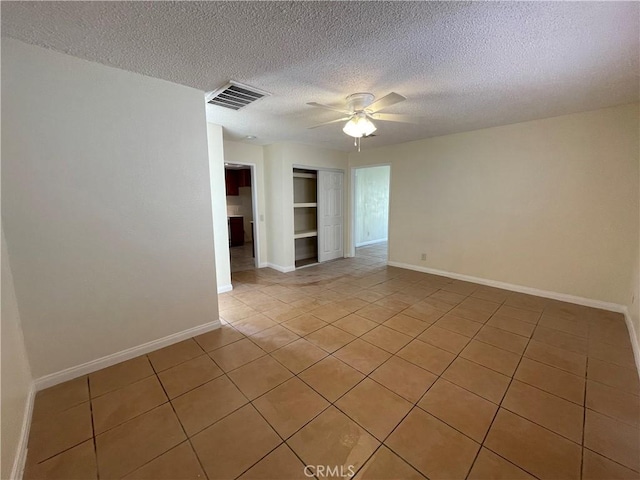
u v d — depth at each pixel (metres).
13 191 1.72
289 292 3.90
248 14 1.46
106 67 2.01
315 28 1.59
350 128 2.69
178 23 1.53
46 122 1.81
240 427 1.60
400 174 4.98
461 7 1.41
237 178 8.23
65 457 1.43
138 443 1.50
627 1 1.36
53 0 1.32
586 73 2.17
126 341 2.26
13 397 1.48
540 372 2.06
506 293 3.73
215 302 2.78
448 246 4.47
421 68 2.08
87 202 2.00
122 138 2.11
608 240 3.08
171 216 2.41
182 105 2.39
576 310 3.15
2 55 1.64
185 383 1.98
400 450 1.45
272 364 2.20
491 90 2.49
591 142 3.10
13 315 1.67
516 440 1.49
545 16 1.48
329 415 1.68
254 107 2.91
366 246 7.53
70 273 1.97
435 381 1.97
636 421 1.60
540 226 3.53
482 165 3.95
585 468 1.34
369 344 2.48
